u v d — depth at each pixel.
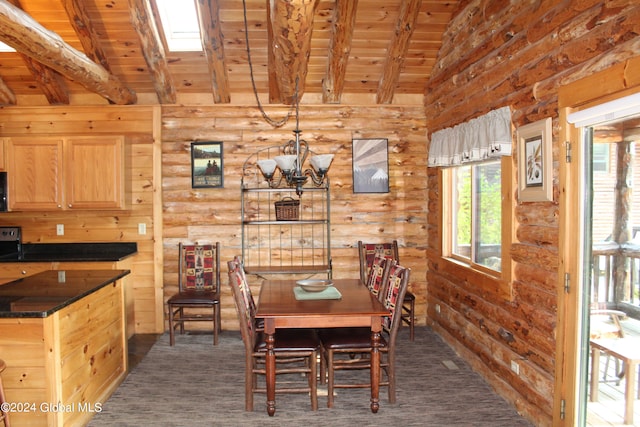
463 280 4.07
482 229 3.85
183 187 4.95
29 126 4.80
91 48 4.18
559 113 2.55
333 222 5.03
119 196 4.59
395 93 5.04
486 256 3.78
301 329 3.40
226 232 4.97
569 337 2.51
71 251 4.86
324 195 5.02
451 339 4.34
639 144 2.11
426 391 3.37
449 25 4.26
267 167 3.16
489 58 3.45
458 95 4.05
